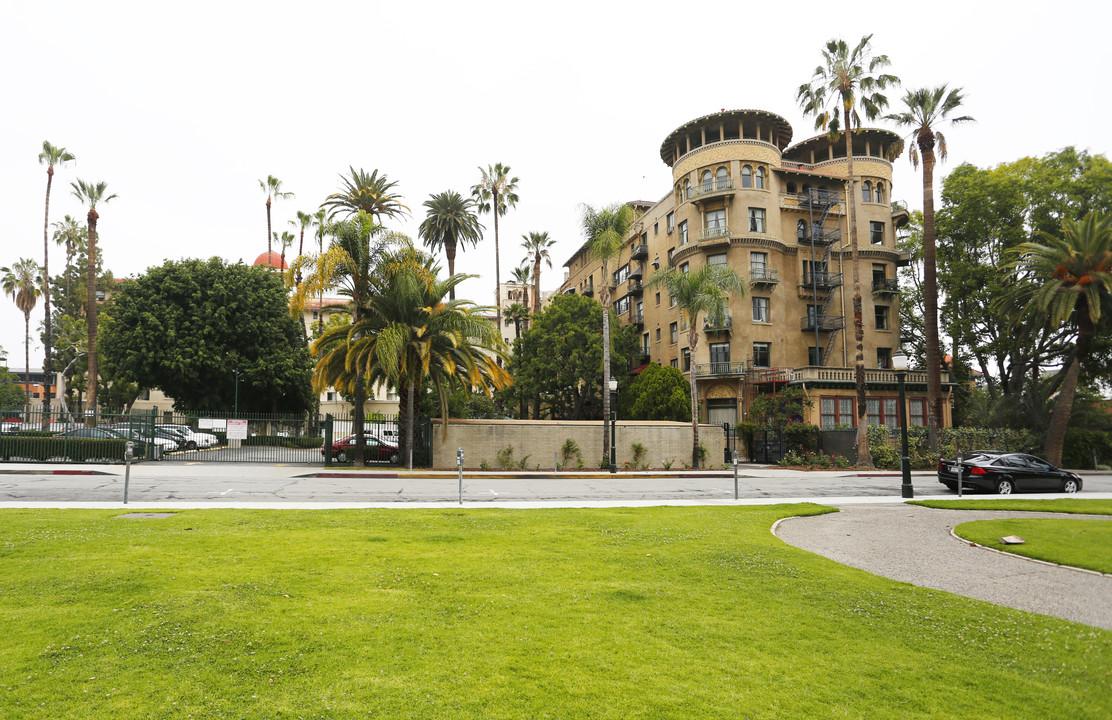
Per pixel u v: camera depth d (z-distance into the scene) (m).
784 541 11.04
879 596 7.20
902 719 4.14
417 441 29.95
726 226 44.06
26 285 62.34
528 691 4.38
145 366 41.16
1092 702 4.49
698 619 6.11
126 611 5.80
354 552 8.59
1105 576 8.73
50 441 25.45
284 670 4.62
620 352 46.53
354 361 27.12
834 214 46.62
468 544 9.47
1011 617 6.54
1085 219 30.91
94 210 39.62
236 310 44.19
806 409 39.22
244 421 29.22
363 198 42.06
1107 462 38.97
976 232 42.62
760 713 4.15
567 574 7.74
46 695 4.11
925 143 34.56
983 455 22.16
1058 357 42.25
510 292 90.50
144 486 17.70
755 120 45.38
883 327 46.88
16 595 6.25
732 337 43.19
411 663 4.81
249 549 8.60
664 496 18.88
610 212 31.81
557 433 29.66
